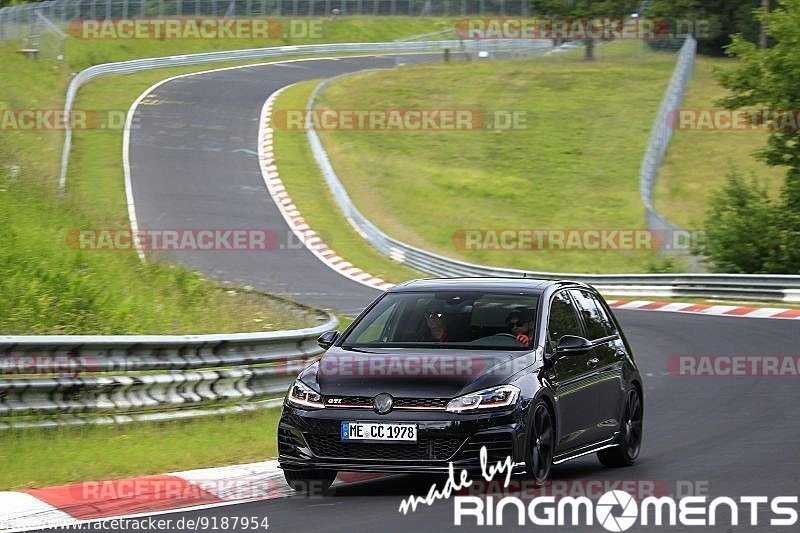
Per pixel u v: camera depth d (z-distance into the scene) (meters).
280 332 48.62
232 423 43.78
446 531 26.38
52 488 31.19
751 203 127.69
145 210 143.12
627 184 184.50
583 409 34.31
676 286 107.56
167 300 66.62
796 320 88.44
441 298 34.62
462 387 30.52
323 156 175.00
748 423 46.59
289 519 27.91
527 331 33.25
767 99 131.25
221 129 193.38
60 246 70.94
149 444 38.41
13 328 53.00
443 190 174.12
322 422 30.61
